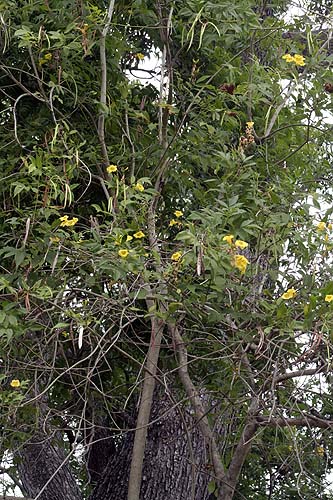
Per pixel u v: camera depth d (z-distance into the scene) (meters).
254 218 2.68
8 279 2.56
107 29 2.92
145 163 3.10
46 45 2.97
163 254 2.88
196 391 2.89
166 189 3.18
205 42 3.11
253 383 2.62
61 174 2.76
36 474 3.82
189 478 3.72
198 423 2.89
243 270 2.29
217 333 2.80
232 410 2.99
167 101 3.11
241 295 2.53
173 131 3.20
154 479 3.70
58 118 3.12
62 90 2.91
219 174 3.24
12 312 2.41
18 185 2.56
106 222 2.65
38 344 2.67
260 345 2.36
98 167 2.96
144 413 2.80
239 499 4.80
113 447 4.10
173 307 2.48
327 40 3.09
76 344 3.01
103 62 2.96
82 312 2.50
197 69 3.14
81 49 2.95
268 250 2.70
